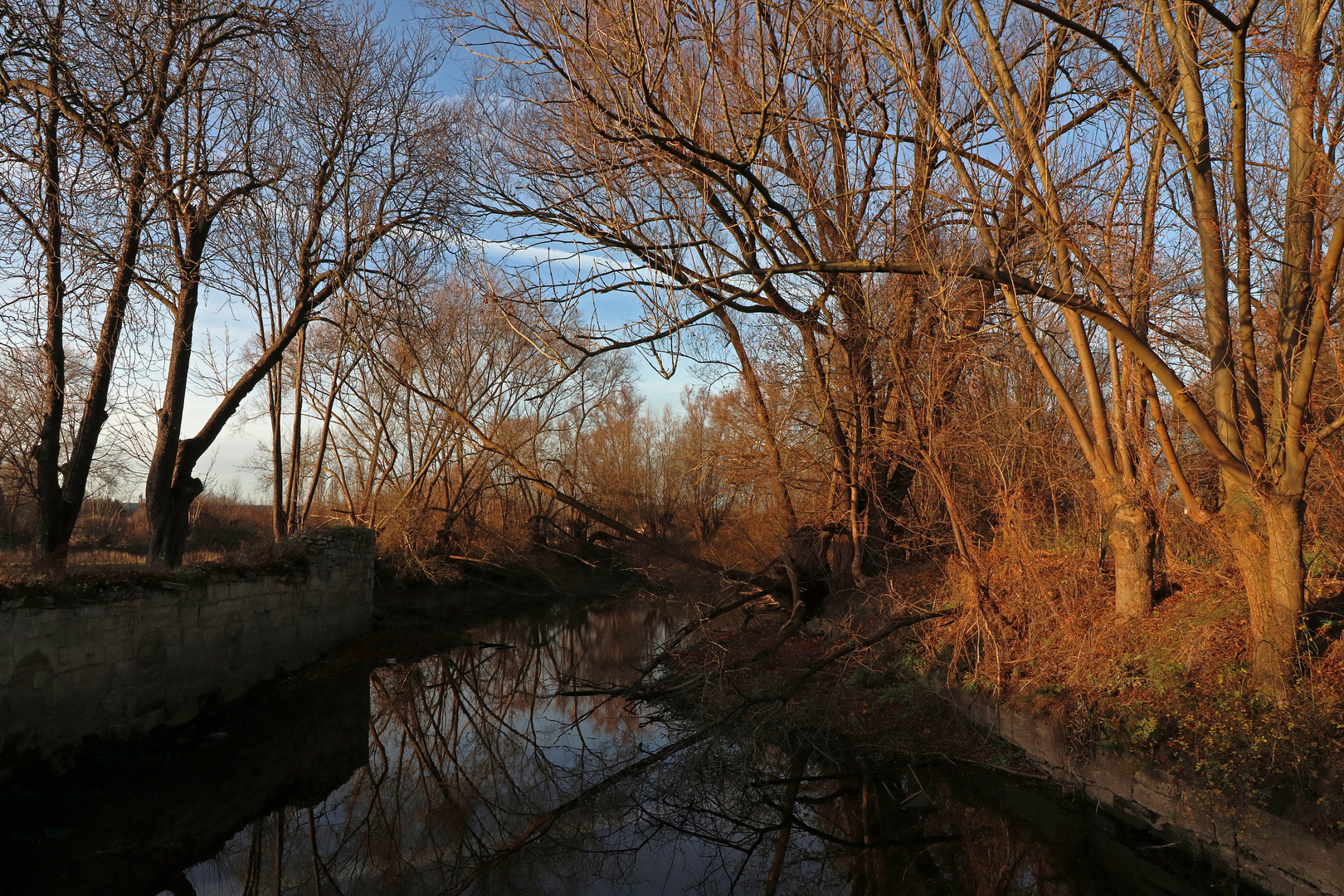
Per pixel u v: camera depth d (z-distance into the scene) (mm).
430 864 7238
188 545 25469
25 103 9680
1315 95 6195
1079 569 8930
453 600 24484
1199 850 5926
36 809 7816
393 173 15750
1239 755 5676
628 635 20828
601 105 7742
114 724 9461
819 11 9148
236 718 11727
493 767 10086
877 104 11000
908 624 10258
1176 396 6215
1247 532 6277
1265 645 6008
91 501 24922
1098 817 6992
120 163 10562
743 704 9984
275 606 13867
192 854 7293
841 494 13250
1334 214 6352
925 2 9883
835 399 12203
